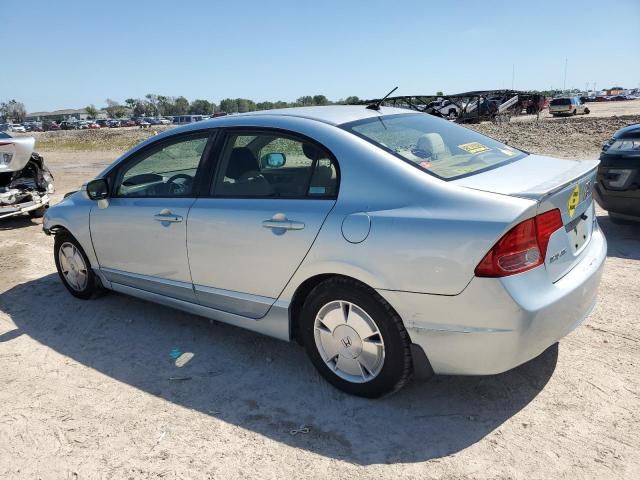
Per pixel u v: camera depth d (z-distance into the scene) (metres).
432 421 2.86
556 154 14.55
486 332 2.55
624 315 3.97
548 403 2.95
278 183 3.24
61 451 2.76
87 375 3.52
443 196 2.68
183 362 3.64
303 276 3.04
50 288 5.22
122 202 4.13
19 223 8.50
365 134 3.14
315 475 2.51
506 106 31.14
